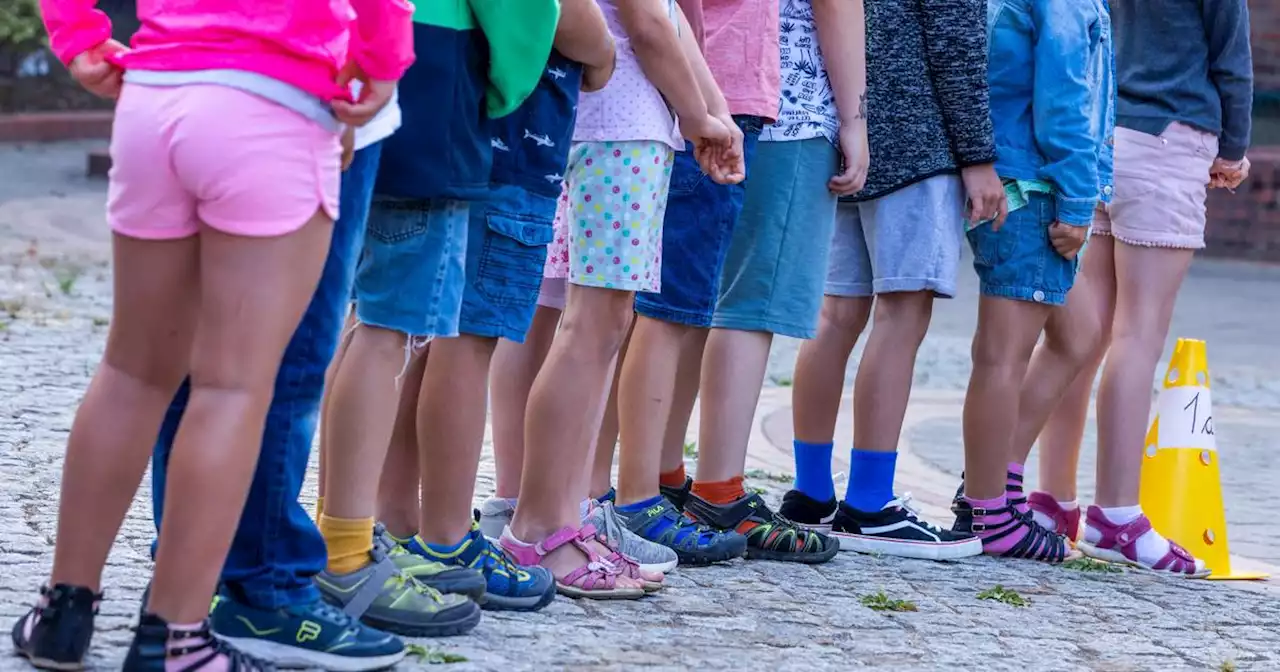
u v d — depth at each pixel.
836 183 9.13
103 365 5.53
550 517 7.59
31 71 50.97
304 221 5.12
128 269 5.29
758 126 8.66
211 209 5.06
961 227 9.68
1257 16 39.41
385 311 6.22
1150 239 10.43
